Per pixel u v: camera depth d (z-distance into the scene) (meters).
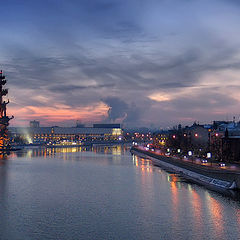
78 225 61.00
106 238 54.47
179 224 61.09
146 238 54.38
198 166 110.00
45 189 94.94
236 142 122.94
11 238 54.69
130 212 69.38
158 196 83.38
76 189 94.75
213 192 85.44
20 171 137.25
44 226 60.47
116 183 104.62
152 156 197.50
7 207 73.88
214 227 59.25
